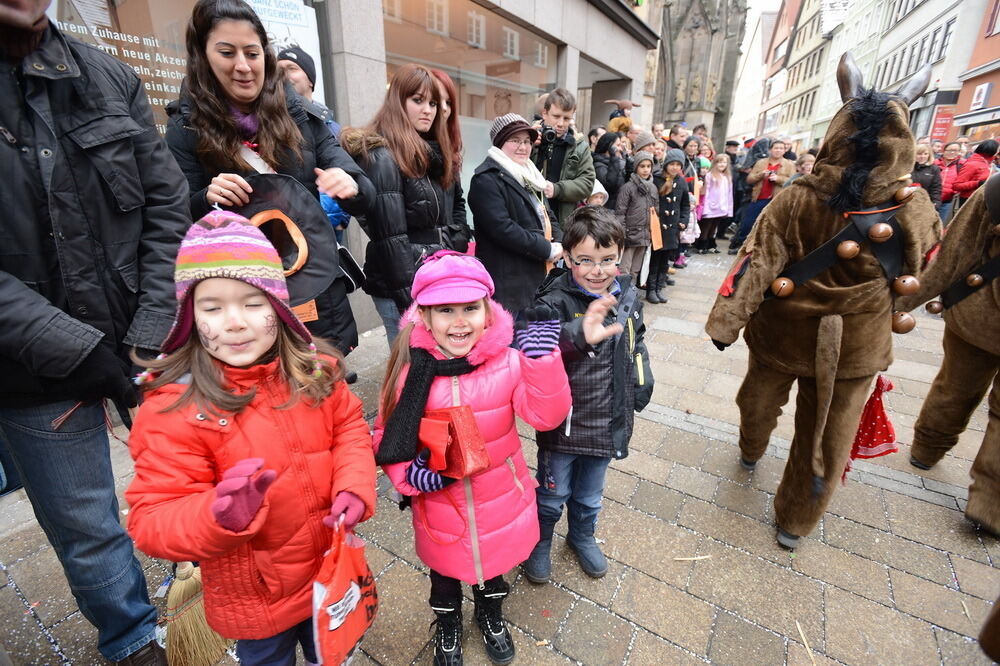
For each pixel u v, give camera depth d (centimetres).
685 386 368
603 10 732
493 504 144
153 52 282
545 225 304
